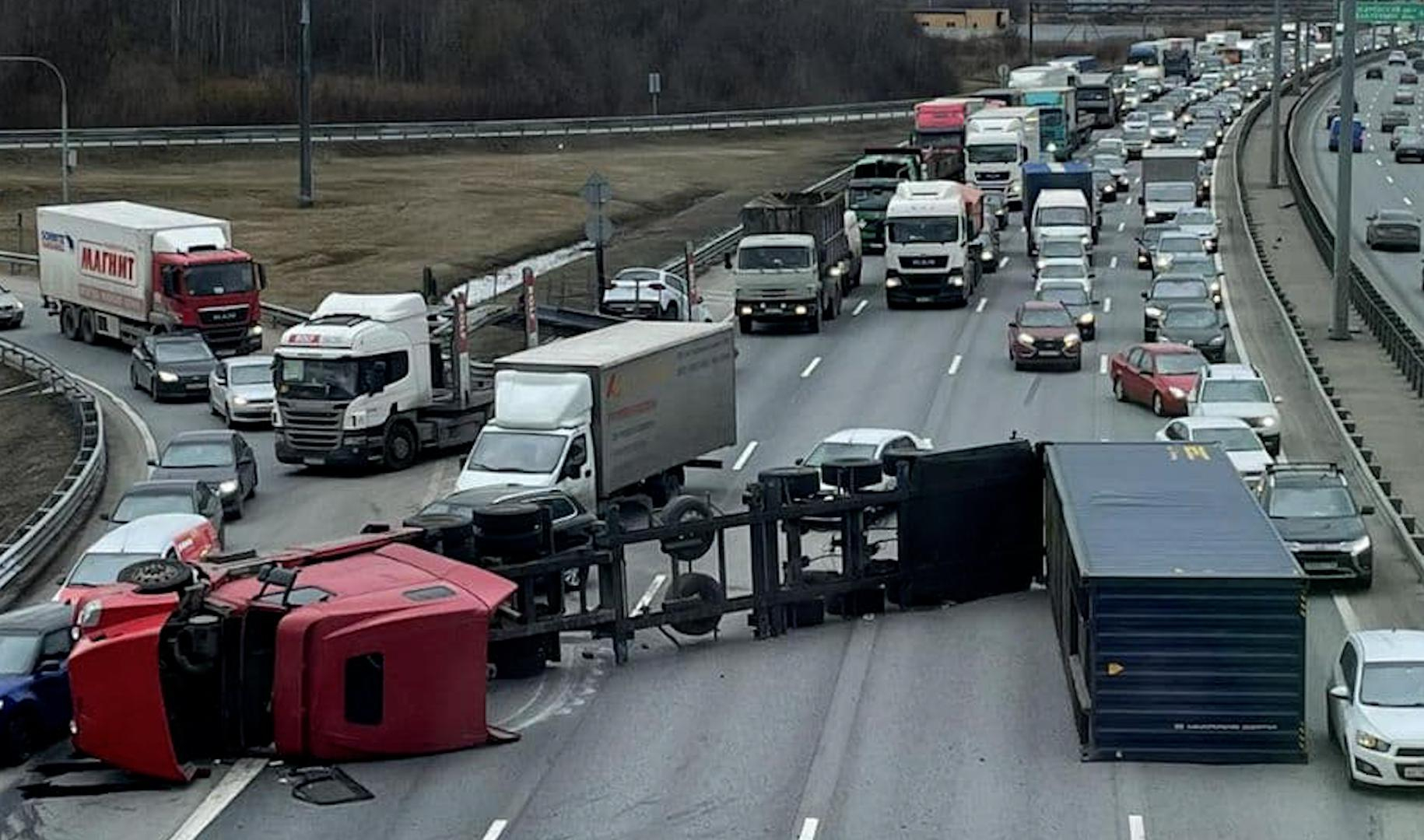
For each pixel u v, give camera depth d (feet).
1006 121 326.24
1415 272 250.57
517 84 518.37
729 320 222.69
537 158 409.69
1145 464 105.40
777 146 442.50
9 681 86.79
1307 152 414.62
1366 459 131.95
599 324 179.01
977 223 249.34
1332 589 106.93
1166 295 194.80
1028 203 282.97
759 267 207.92
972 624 105.09
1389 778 76.64
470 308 224.74
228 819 77.56
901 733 86.12
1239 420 134.21
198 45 496.64
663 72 549.54
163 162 379.76
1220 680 81.25
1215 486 99.55
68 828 77.10
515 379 124.16
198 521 114.62
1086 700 83.30
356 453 150.00
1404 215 274.36
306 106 330.34
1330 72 649.61
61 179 342.85
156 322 212.43
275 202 336.70
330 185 358.43
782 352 197.77
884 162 289.94
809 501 104.47
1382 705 78.43
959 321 216.54
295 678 83.51
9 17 463.42
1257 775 80.12
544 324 180.55
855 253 246.27
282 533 131.34
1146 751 81.82
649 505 123.54
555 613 98.27
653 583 112.06
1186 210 274.36
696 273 265.95
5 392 201.16
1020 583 112.27
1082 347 196.03
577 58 539.70
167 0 497.05
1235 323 207.51
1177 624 81.15
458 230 309.63
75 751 86.22
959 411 163.22
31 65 457.68
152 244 212.02
